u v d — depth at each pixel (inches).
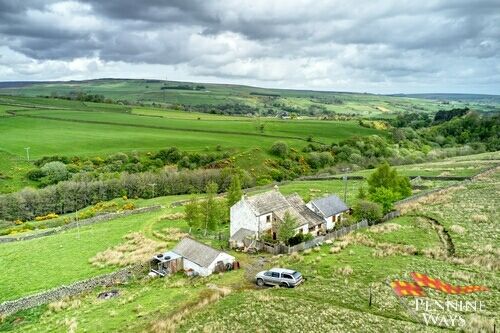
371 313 1486.2
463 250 2174.0
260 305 1593.3
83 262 2655.0
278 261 2273.6
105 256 2704.2
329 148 7524.6
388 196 3083.2
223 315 1528.1
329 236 2628.0
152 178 5625.0
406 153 7869.1
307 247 2469.2
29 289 2276.1
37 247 3034.0
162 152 6624.0
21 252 2933.1
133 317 1726.1
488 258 2001.7
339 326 1380.4
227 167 6038.4
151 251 2731.3
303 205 3107.8
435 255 2139.5
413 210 3112.7
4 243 3272.6
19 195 4798.2
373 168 6811.0
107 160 6245.1
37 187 5339.6
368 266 1984.5
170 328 1466.5
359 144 7736.2
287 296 1686.8
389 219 2982.3
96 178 5585.6
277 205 2935.5
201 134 7844.5
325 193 4343.0
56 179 5497.1
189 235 3090.6
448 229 2549.2
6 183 5310.0
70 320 1790.1
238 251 2605.8
